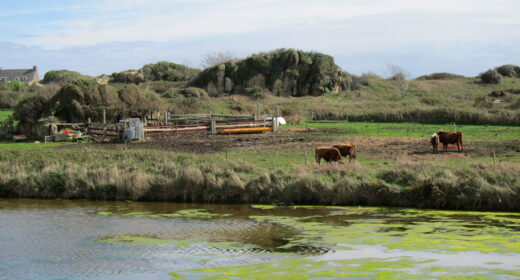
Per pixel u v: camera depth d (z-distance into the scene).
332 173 22.94
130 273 13.74
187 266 14.16
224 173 23.80
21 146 38.31
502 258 14.12
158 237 17.12
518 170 21.19
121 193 23.91
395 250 15.05
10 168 26.84
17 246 16.33
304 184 21.86
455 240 15.86
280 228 17.89
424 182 20.50
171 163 25.78
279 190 21.97
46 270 14.13
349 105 75.00
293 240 16.41
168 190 23.31
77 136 43.88
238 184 22.59
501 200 19.48
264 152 32.25
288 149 33.69
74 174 25.25
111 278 13.39
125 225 18.78
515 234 16.34
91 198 24.17
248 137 43.44
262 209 21.00
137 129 41.97
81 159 28.23
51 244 16.50
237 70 92.38
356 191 21.22
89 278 13.40
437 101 78.88
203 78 92.62
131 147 36.25
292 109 65.62
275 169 23.94
